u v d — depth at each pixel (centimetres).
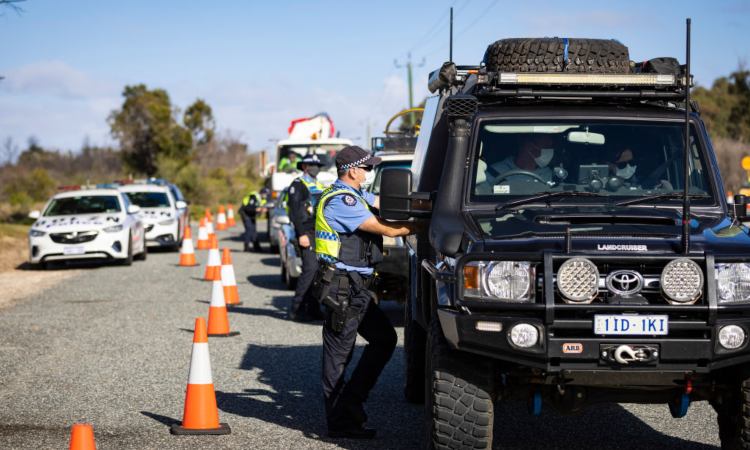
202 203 5981
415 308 794
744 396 606
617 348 575
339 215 755
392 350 778
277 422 822
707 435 784
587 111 730
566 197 694
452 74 756
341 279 756
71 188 2564
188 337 1256
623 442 762
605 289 586
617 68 754
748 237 622
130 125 6700
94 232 2236
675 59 764
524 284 584
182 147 6862
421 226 760
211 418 785
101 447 734
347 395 769
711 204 696
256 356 1123
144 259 2491
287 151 3039
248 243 2778
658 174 709
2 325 1369
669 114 732
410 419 831
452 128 698
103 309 1534
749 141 6128
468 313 590
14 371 1034
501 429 805
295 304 1391
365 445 749
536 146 716
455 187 691
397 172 690
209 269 1977
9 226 3378
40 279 2048
